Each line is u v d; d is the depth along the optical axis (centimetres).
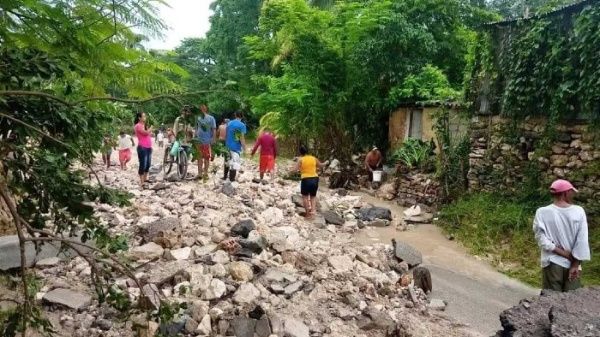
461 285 659
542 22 863
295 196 1021
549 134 859
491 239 829
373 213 1017
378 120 1525
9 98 244
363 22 1412
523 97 905
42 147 271
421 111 1356
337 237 836
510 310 285
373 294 551
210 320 427
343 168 1413
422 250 819
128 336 397
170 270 502
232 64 2736
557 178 861
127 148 1295
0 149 263
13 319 256
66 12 246
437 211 1049
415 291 596
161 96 258
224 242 600
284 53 1573
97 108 288
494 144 1005
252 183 1117
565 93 818
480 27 1025
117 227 660
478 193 1022
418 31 1412
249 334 418
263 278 525
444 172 1099
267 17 1638
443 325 516
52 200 287
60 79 276
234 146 1052
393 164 1390
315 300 510
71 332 392
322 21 1502
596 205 779
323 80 1502
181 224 663
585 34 772
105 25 249
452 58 1539
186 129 294
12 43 258
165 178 1088
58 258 512
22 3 227
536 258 738
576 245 464
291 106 1556
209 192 947
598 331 243
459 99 1140
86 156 293
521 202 896
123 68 269
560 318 258
